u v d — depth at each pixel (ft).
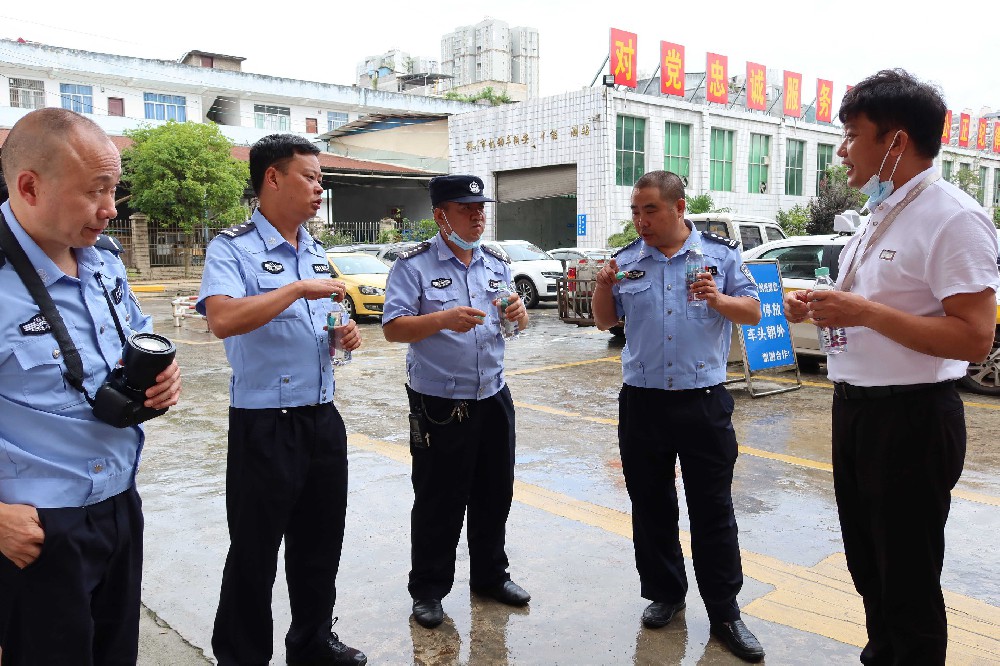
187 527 12.46
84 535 5.54
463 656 8.68
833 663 8.41
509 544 11.75
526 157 75.56
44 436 5.39
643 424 9.16
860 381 6.68
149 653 8.76
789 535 12.08
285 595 10.25
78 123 5.23
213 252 7.57
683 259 9.04
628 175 71.15
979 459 15.87
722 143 78.23
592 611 9.70
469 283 9.54
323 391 8.06
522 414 20.54
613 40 68.39
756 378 24.82
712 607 8.88
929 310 6.32
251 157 7.94
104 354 5.73
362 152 100.89
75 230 5.28
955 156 99.50
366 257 44.91
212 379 25.53
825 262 24.66
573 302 32.22
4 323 5.17
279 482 7.73
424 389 9.36
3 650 5.54
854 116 6.50
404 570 10.89
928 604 6.61
